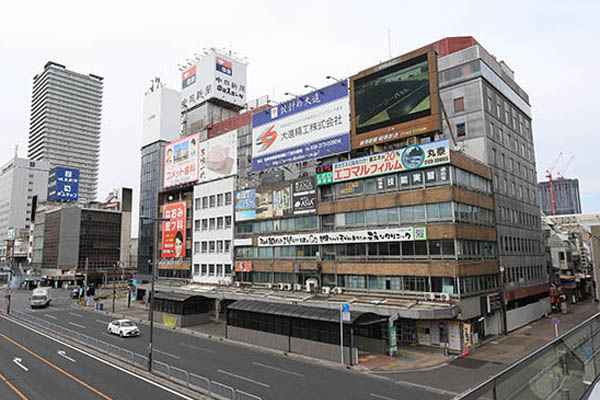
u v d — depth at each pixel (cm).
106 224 12231
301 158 4756
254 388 2405
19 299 8638
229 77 8994
